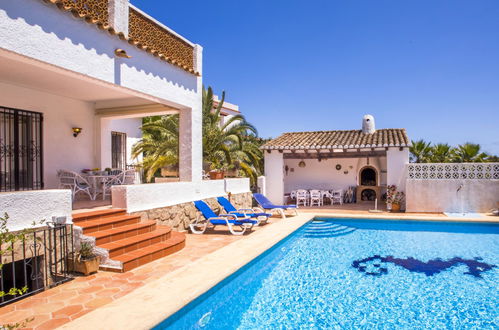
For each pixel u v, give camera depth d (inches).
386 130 753.0
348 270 293.3
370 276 277.3
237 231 399.9
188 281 210.7
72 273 233.9
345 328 187.6
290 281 265.4
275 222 471.2
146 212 330.6
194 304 188.1
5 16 206.4
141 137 594.9
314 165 812.0
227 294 228.8
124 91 322.3
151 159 594.9
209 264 249.9
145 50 331.9
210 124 626.2
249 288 253.0
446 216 517.7
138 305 172.7
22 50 216.2
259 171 760.3
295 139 749.3
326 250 360.2
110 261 239.9
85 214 275.1
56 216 226.2
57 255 226.7
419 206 575.2
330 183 801.6
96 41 274.8
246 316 204.2
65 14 247.4
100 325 149.5
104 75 282.8
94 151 462.6
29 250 209.6
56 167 406.6
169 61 363.3
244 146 669.9
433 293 240.4
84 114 446.9
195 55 421.7
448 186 565.6
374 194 778.2
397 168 616.1
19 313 169.8
